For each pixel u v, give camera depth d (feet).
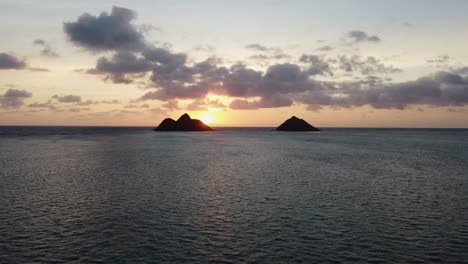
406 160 210.79
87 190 111.45
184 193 107.86
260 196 104.22
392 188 118.11
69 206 90.48
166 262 56.24
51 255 58.65
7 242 64.28
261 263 56.13
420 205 93.97
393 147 336.08
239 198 101.35
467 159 217.77
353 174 150.41
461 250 61.82
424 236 69.00
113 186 118.73
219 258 57.88
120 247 62.23
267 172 155.63
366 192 110.93
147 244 63.77
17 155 228.43
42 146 315.37
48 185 119.96
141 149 290.15
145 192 108.99
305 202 96.58
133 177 138.62
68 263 55.62
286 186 120.88
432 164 189.37
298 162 198.49
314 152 271.69
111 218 79.77
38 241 64.95
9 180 130.00
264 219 79.77
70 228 72.49
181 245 63.41
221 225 75.10
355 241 65.92
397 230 72.43
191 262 56.29
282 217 81.46
